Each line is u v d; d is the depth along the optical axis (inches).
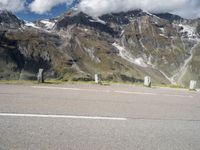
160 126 375.9
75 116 395.5
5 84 799.1
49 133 306.5
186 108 547.2
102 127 347.3
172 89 1063.0
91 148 271.0
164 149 285.0
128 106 516.7
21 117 367.2
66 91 690.2
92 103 521.7
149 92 817.5
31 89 685.3
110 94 688.4
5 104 447.2
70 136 301.9
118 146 282.5
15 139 279.6
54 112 411.2
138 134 329.4
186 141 316.5
